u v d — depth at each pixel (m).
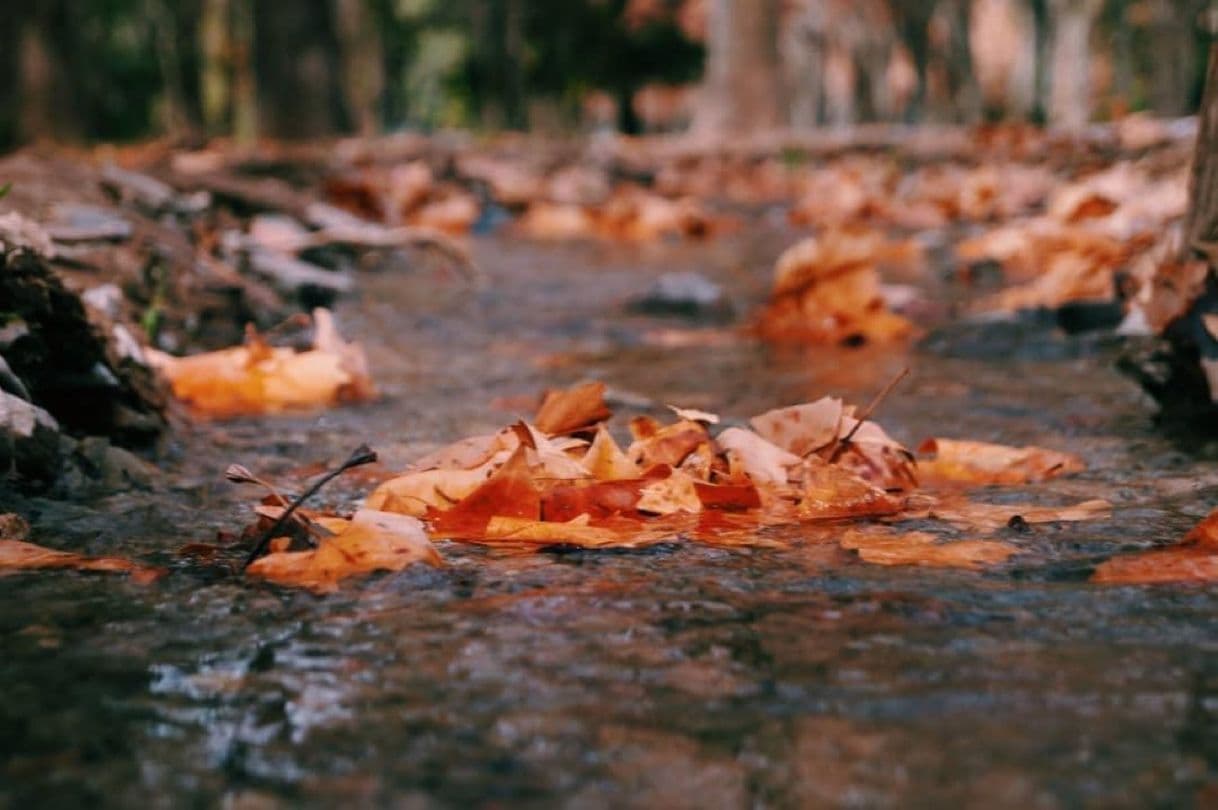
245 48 20.30
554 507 1.61
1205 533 1.55
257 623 1.41
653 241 4.74
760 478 1.70
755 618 1.42
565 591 1.46
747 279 3.54
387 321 2.75
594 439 1.74
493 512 1.61
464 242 4.62
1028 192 5.24
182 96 19.58
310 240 3.30
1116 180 4.27
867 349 2.54
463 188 6.12
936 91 21.83
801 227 5.33
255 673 1.34
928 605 1.43
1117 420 2.03
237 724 1.28
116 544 1.61
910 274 3.51
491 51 20.02
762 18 10.15
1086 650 1.36
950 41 19.73
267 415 2.11
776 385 2.28
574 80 21.44
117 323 2.15
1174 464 1.83
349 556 1.51
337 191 4.69
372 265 3.52
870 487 1.66
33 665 1.36
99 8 19.11
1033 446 1.92
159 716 1.29
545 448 1.66
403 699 1.31
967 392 2.21
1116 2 19.64
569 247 4.46
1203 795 1.12
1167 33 14.50
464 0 25.00
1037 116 17.94
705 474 1.70
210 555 1.56
